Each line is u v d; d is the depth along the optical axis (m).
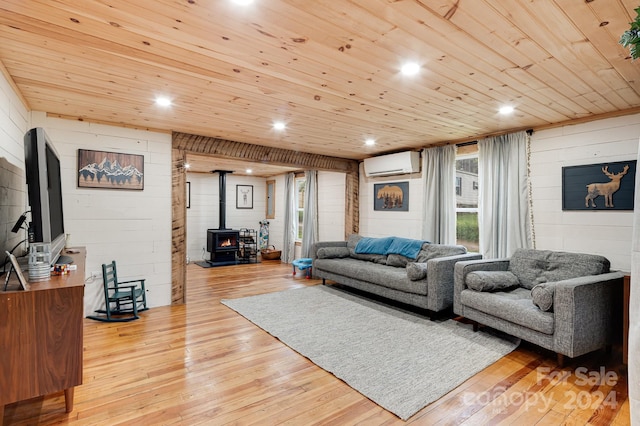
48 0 1.52
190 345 2.94
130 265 3.94
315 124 3.77
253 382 2.33
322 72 2.34
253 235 9.16
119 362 2.61
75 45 1.96
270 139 4.59
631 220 3.08
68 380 1.70
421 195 5.09
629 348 1.21
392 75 2.39
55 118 3.47
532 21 1.69
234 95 2.83
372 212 5.91
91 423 1.87
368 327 3.38
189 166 7.25
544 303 2.59
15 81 2.53
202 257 8.34
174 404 2.06
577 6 1.56
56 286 1.68
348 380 2.35
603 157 3.26
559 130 3.58
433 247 4.34
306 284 5.45
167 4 1.55
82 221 3.65
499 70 2.29
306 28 1.76
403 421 1.91
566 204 3.51
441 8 1.58
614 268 3.17
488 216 4.11
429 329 3.33
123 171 3.86
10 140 2.51
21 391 1.60
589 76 2.39
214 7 1.58
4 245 2.36
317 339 3.08
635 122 3.07
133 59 2.15
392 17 1.66
